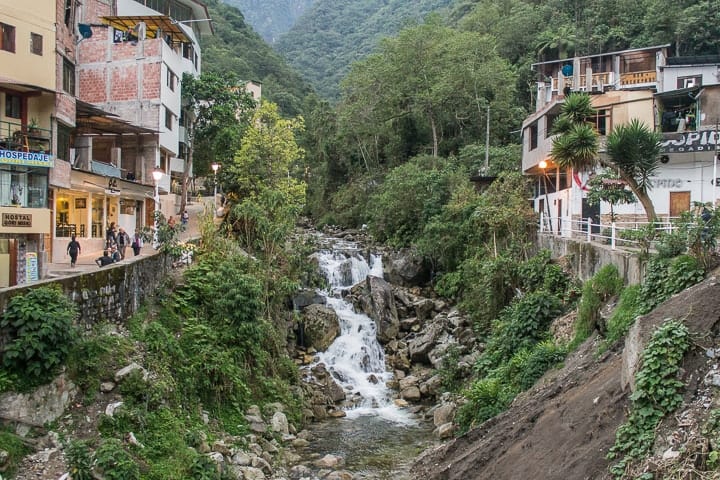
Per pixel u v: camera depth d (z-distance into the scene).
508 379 17.66
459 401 19.22
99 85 33.81
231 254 23.00
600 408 11.14
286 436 18.05
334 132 53.44
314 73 110.06
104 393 13.68
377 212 39.31
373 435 18.89
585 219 26.00
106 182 28.44
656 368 9.74
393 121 49.53
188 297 19.95
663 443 8.92
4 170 21.22
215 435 15.88
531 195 33.75
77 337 13.84
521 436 12.65
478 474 12.46
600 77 40.75
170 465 12.85
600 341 15.11
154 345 16.16
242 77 69.25
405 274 32.66
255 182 34.16
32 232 21.39
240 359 19.03
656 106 27.42
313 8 138.38
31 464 11.52
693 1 51.34
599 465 9.70
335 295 29.69
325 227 47.94
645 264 14.91
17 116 22.72
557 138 21.61
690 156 24.83
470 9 74.69
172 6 43.12
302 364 24.12
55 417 12.70
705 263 13.05
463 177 35.75
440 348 24.91
